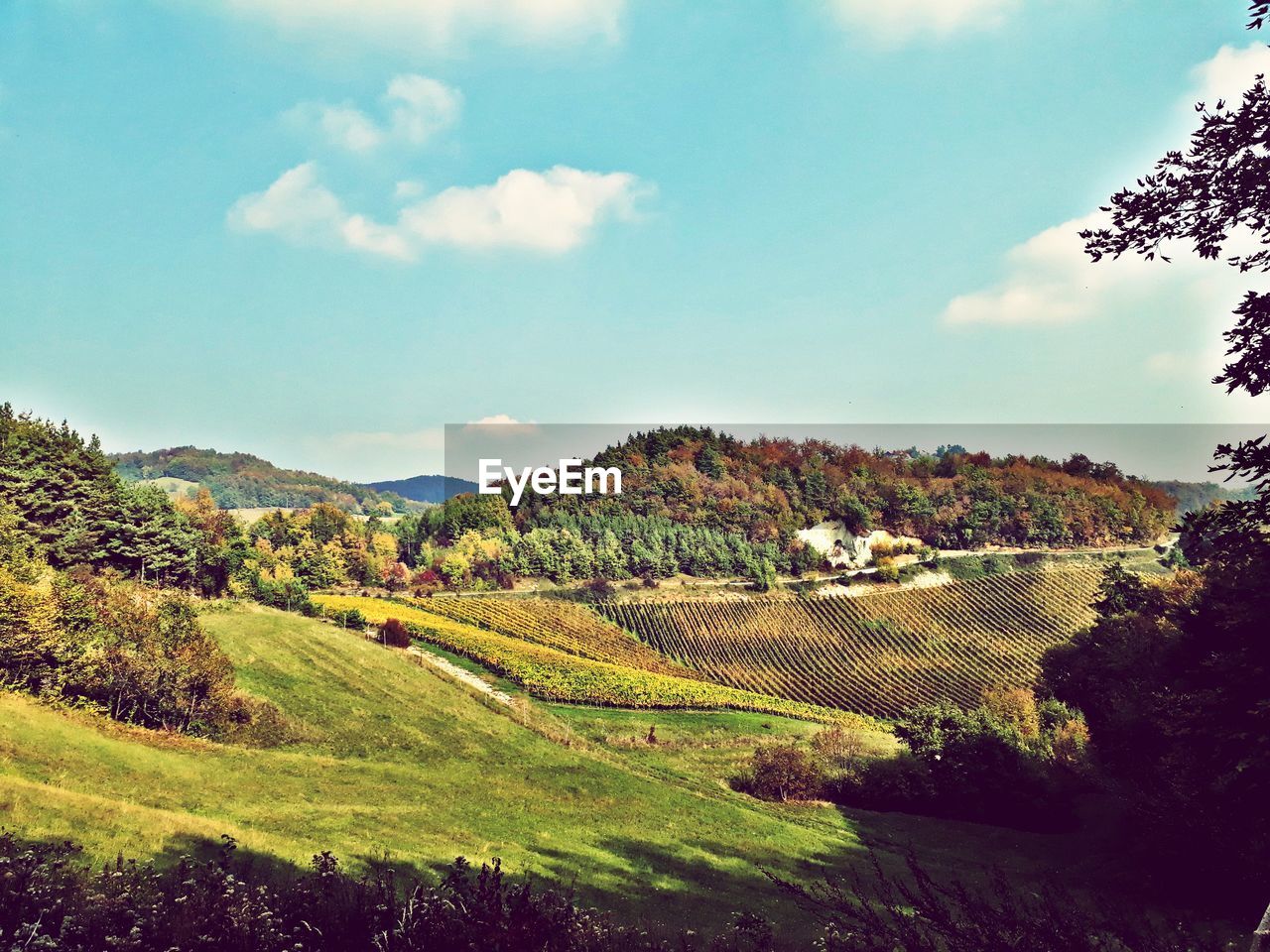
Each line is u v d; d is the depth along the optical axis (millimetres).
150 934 8797
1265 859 15969
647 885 23094
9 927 8461
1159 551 156000
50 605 30375
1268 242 8836
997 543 162000
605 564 136375
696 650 105812
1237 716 15430
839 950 8109
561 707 57844
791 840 33500
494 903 8688
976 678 96438
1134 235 9078
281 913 9570
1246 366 9148
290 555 125562
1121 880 23969
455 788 31562
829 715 70812
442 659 63531
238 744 33250
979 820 41938
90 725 27203
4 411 59219
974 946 7035
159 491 72750
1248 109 8242
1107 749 34812
